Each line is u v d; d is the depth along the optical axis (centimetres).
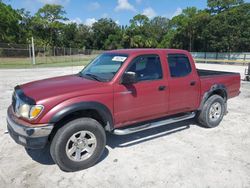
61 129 312
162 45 6175
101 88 336
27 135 294
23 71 1798
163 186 295
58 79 394
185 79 435
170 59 420
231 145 415
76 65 2625
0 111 605
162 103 407
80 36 7988
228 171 329
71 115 332
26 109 300
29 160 357
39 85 354
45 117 295
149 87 383
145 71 386
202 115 486
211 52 4269
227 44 3972
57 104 302
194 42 4972
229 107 681
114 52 423
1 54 2855
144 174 321
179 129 492
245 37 3912
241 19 3919
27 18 6488
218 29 3991
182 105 440
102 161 356
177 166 342
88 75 402
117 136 450
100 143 343
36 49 3278
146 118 397
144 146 409
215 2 4666
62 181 304
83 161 331
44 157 367
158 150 393
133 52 384
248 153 385
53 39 7038
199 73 536
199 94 466
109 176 316
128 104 364
